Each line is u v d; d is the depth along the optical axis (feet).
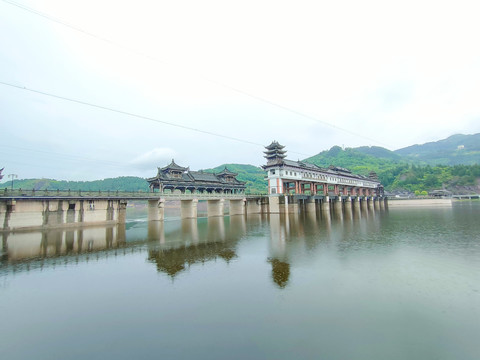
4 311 44.34
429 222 163.63
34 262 76.02
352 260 70.49
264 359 29.84
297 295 47.65
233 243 101.45
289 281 55.11
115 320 40.37
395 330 35.55
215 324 38.19
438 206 408.46
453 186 650.02
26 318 41.73
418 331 35.19
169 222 202.39
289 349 31.71
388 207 423.64
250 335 35.04
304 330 35.94
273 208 265.75
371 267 63.67
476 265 63.82
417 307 42.19
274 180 269.03
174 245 99.71
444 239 99.50
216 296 48.37
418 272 59.16
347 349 31.48
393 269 61.67
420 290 48.96
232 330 36.42
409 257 72.33
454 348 31.40
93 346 33.53
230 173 293.64
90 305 46.19
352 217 223.30
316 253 79.92
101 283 57.47
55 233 133.18
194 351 31.81
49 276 62.95
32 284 57.52
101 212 168.45
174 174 241.96
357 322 37.81
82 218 160.04
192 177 253.03
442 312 40.42
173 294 50.01
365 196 395.75
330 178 334.85
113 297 49.47
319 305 43.47
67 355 31.76
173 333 36.11
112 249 93.50
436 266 63.46
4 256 83.71
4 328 38.73
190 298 47.83
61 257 81.76
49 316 42.27
